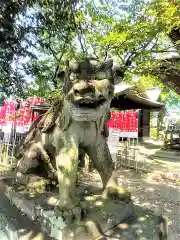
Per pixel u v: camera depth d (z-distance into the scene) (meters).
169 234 2.65
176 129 11.08
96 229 1.51
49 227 1.55
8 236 1.66
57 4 3.62
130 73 4.60
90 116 1.50
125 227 1.65
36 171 2.12
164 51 4.52
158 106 8.97
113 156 5.68
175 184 5.13
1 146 5.16
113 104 8.53
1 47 3.69
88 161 5.38
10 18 3.33
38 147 2.07
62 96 1.86
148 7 4.26
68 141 1.65
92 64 1.50
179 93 6.70
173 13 3.76
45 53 5.06
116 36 3.74
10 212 1.84
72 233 1.45
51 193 1.94
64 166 1.59
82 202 1.75
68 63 1.55
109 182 1.90
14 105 4.96
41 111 3.98
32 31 3.79
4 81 4.10
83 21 4.52
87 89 1.42
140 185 4.93
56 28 3.98
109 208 1.71
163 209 3.50
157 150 10.04
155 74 5.38
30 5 3.37
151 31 3.93
